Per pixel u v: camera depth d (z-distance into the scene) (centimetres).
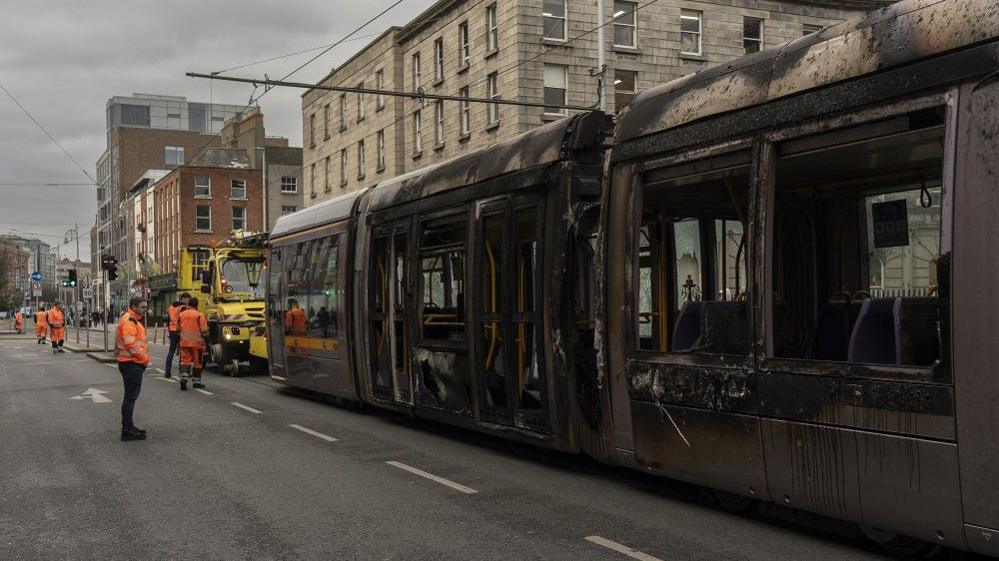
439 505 717
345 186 4978
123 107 11250
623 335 726
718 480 636
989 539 457
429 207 1050
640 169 712
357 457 945
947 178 479
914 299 526
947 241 477
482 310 931
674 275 698
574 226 802
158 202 8244
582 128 806
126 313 1104
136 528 661
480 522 659
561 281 799
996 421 451
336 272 1334
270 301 1697
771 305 596
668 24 3478
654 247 709
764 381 591
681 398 665
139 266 8769
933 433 482
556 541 603
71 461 945
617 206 736
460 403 973
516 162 880
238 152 7756
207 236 7356
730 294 657
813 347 689
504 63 3400
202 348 1777
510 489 773
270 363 1697
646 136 709
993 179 456
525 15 3322
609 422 748
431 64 4003
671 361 674
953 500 473
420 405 1070
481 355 930
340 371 1322
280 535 634
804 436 562
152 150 10531
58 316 3488
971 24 473
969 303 464
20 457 974
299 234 1538
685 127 669
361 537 625
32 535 645
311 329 1448
